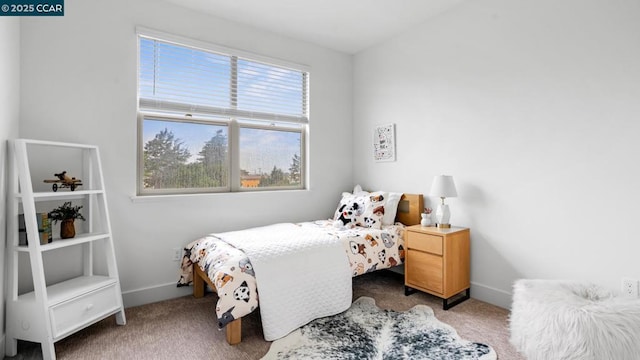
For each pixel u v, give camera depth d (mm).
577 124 2119
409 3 2754
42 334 1760
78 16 2334
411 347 1913
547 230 2266
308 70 3541
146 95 2660
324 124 3699
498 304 2523
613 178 1976
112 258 2223
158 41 2707
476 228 2672
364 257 2584
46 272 2205
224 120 3104
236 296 1913
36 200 2170
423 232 2607
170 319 2311
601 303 1526
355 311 2418
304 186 3650
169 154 2807
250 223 3150
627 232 1927
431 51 3029
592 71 2051
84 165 2336
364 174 3775
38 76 2186
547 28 2250
